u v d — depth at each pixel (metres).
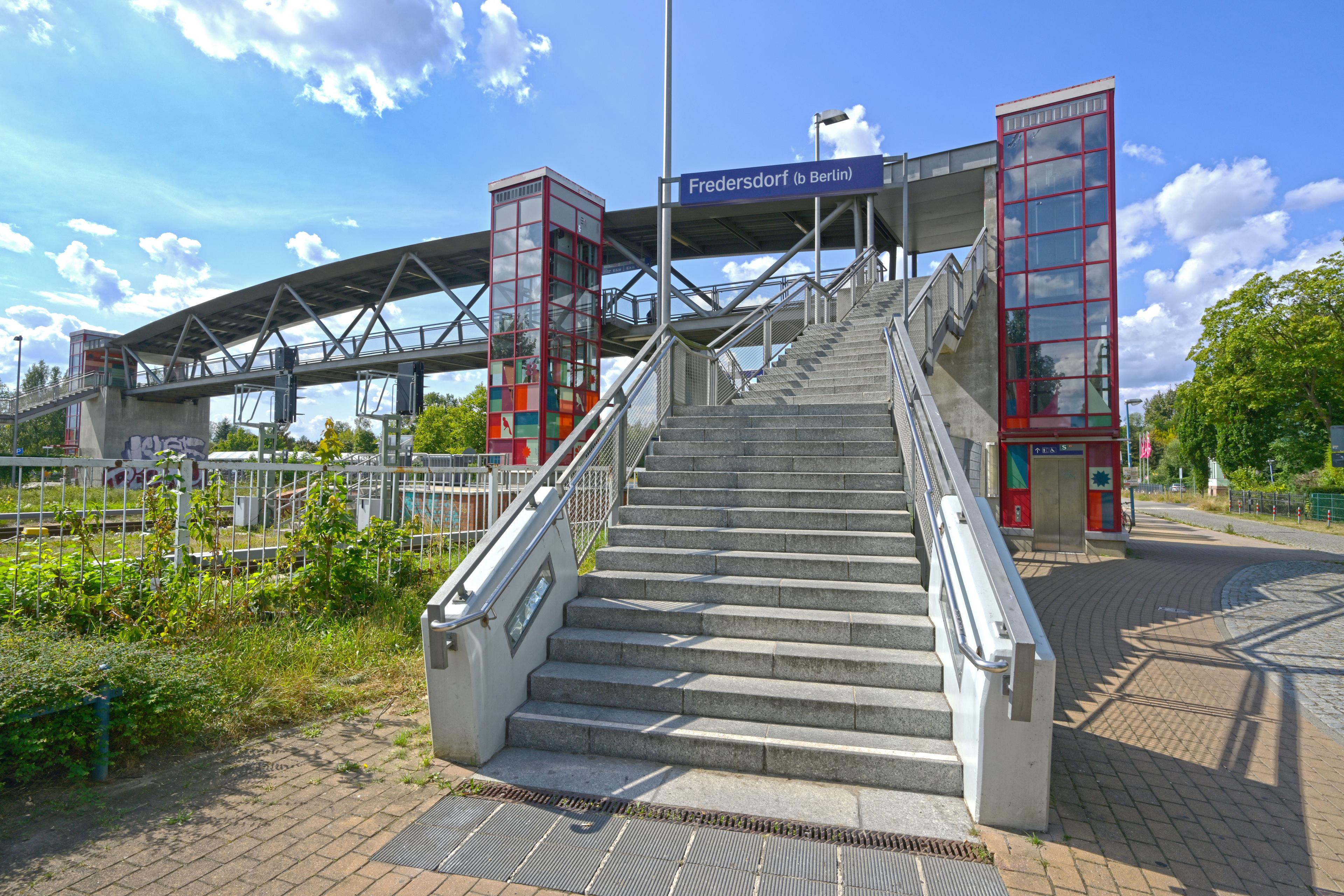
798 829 3.11
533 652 4.41
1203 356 29.19
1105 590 10.40
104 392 46.16
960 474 4.39
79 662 3.64
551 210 24.11
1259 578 11.73
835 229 24.75
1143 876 2.82
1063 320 14.96
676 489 6.35
